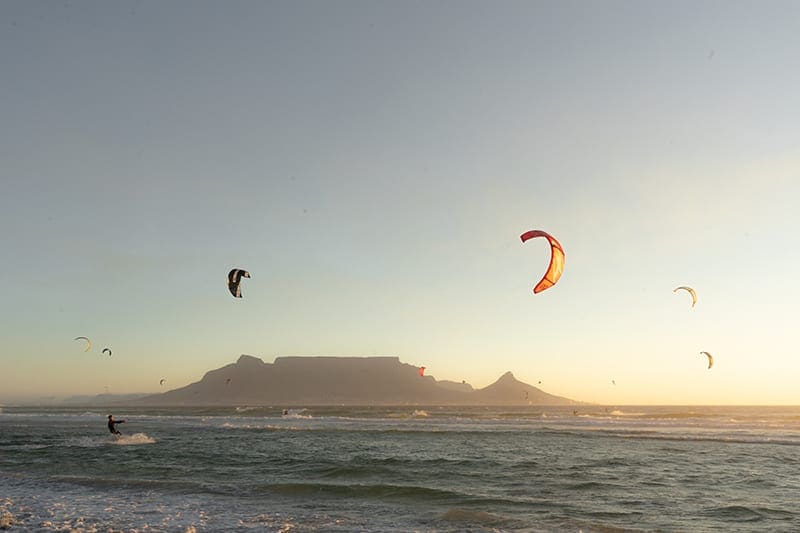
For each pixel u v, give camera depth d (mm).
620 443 32500
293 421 60156
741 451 28156
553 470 20766
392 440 34125
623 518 12852
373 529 11562
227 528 11656
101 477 18625
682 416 79125
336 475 19359
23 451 26969
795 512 13656
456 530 11516
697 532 11578
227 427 47625
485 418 70938
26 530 11484
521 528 11719
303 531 11414
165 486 16719
